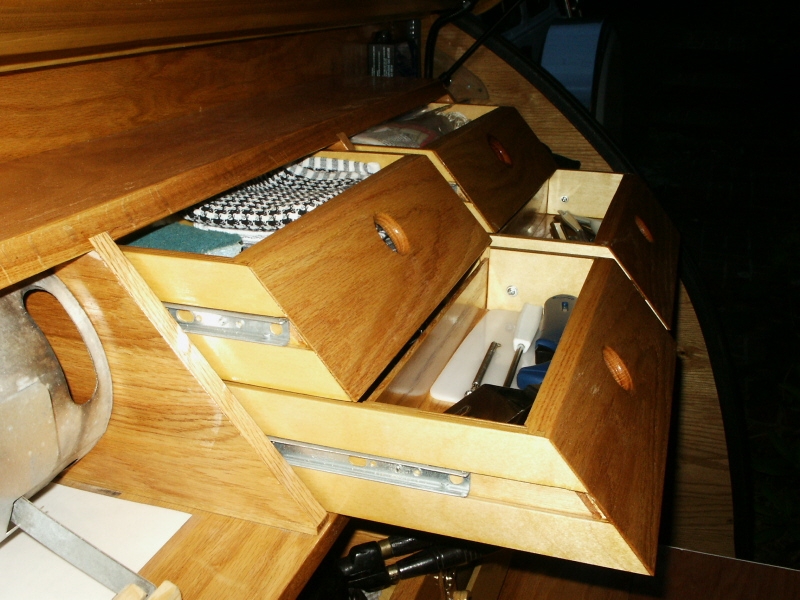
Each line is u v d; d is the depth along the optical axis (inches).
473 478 21.3
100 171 24.6
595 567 45.6
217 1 30.0
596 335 27.7
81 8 23.2
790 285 119.7
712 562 45.8
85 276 19.9
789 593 43.8
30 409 18.8
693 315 61.7
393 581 34.8
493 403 27.9
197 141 29.6
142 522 23.0
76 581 20.7
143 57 32.7
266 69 43.4
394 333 24.8
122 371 21.3
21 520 20.1
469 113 52.2
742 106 194.1
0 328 18.4
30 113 27.2
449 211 33.5
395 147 37.2
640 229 43.4
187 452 22.2
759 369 101.5
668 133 184.4
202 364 20.8
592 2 192.1
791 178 159.8
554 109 60.5
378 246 26.6
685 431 66.3
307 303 21.5
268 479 21.5
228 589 20.5
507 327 38.4
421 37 63.0
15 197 21.4
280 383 22.0
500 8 90.0
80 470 24.6
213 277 20.7
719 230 138.6
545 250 37.7
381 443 21.5
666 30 208.5
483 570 40.6
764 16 203.9
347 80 50.1
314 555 22.1
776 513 76.5
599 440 22.4
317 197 30.8
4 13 20.6
